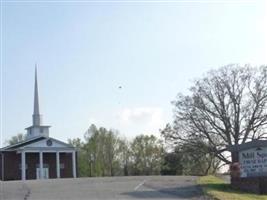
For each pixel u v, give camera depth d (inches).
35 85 2974.9
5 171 2600.9
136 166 4279.0
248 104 2623.0
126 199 855.7
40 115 2933.1
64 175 2736.2
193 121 2632.9
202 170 2797.7
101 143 4286.4
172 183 1230.9
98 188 1070.4
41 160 2647.6
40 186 1122.7
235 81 2635.3
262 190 1112.8
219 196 904.3
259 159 1126.4
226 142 2593.5
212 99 2637.8
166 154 2819.9
